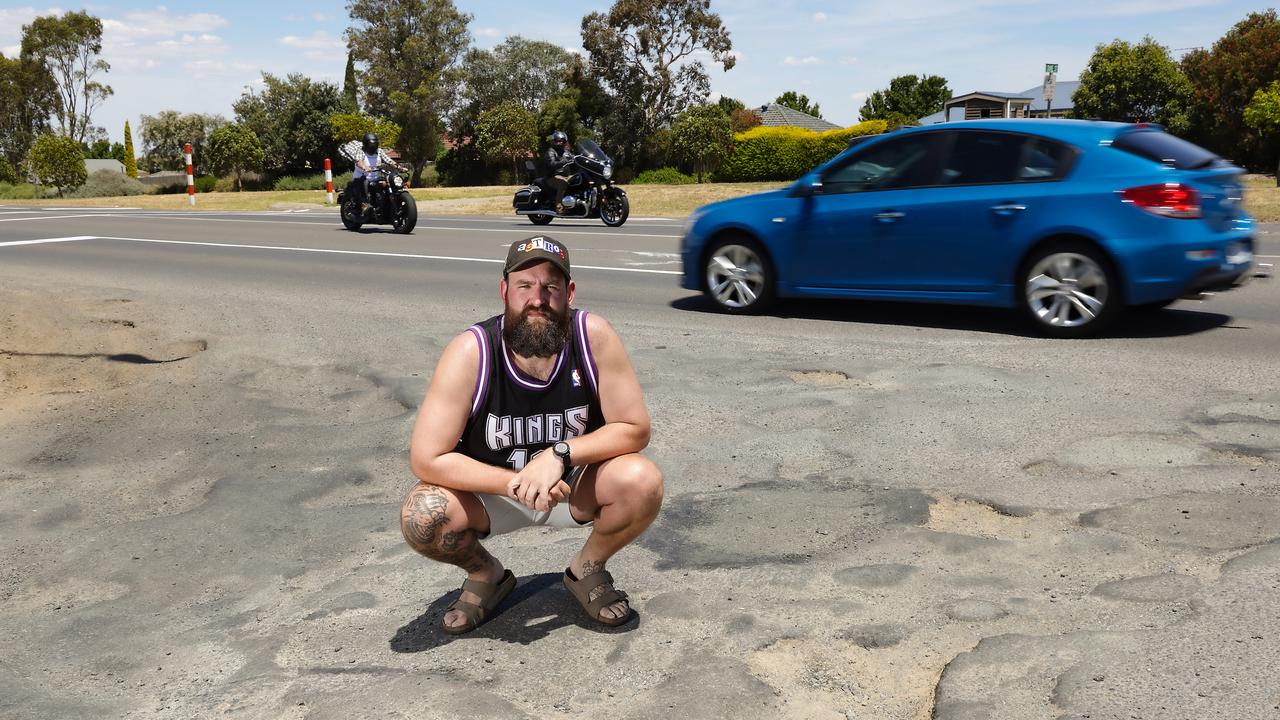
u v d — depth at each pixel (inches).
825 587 132.7
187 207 1072.2
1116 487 165.9
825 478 176.2
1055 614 122.5
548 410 115.6
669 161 2177.7
